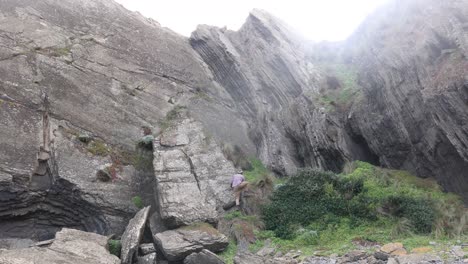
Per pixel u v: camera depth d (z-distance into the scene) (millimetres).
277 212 15227
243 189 16719
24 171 15656
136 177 17719
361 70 19766
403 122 16109
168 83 22328
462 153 13547
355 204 14328
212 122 22125
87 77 19641
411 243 11953
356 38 22000
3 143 15867
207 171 17109
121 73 20906
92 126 18391
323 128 19016
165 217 14594
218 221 15133
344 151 18250
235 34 26562
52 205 16172
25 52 18641
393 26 18328
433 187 14961
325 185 15430
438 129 14500
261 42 24359
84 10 22125
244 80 24234
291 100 22094
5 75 17453
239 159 20484
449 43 14922
